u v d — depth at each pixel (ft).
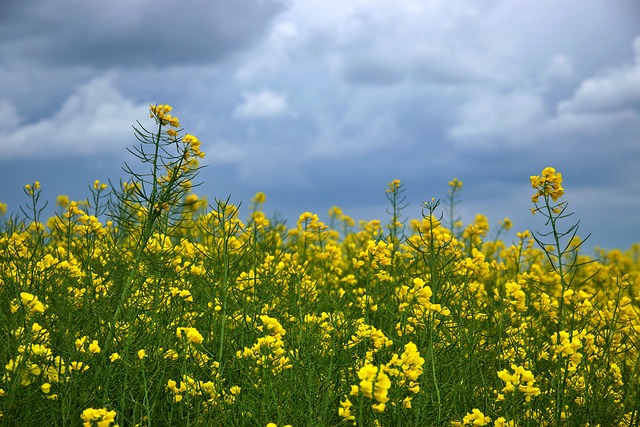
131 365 5.76
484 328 6.89
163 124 6.23
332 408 5.82
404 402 5.65
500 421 5.58
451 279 6.89
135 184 6.23
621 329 6.74
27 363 5.48
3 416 5.33
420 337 6.46
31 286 6.43
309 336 6.32
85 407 5.58
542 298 6.80
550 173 6.02
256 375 6.09
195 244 6.87
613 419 6.23
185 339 5.91
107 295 6.56
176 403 5.98
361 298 6.96
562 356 6.00
